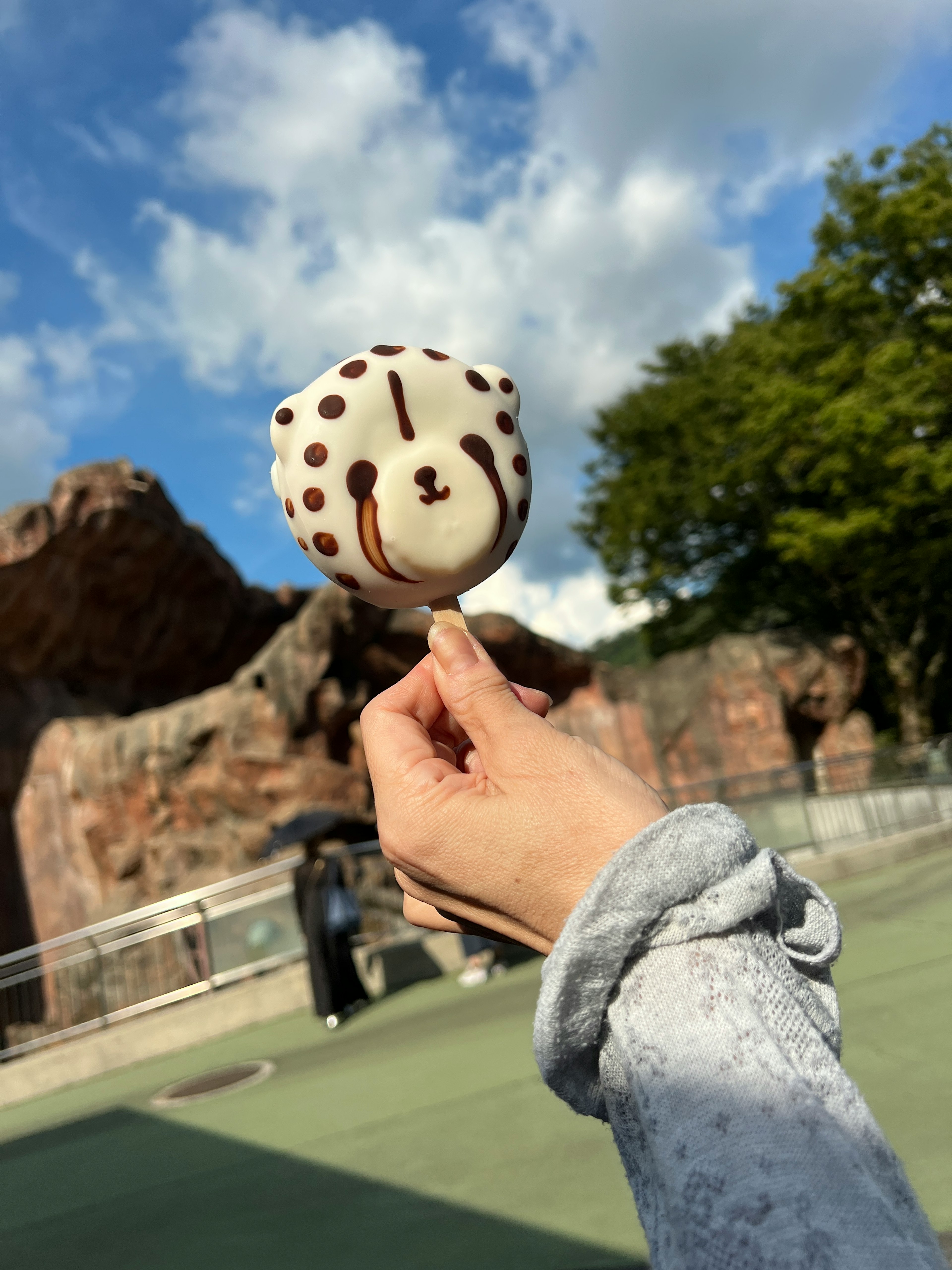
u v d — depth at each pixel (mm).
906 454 18922
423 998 8195
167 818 17438
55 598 20672
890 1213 460
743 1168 479
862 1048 4254
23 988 15828
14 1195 4930
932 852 10234
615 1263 2734
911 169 21828
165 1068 7844
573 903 624
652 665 23672
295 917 9727
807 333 21828
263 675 17594
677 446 25047
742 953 583
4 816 20078
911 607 24203
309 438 895
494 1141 4043
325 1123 4938
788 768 11992
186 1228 3812
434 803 680
